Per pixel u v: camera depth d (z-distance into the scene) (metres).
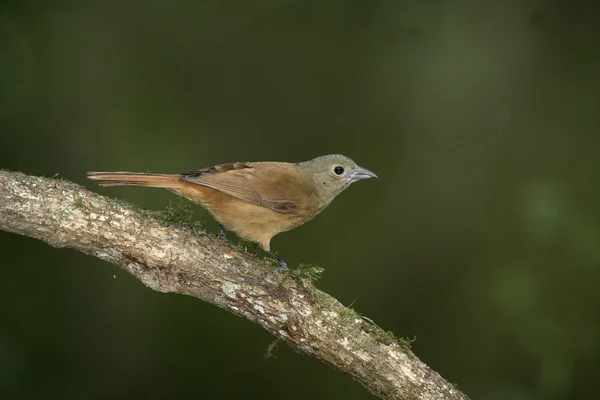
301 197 9.62
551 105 14.23
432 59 14.19
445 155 14.52
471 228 13.97
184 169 13.34
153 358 12.09
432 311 13.34
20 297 11.59
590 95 14.07
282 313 7.72
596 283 12.20
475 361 12.80
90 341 11.82
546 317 12.03
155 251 7.61
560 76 14.14
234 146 13.88
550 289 12.36
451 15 13.16
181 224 7.85
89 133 13.01
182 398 11.88
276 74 14.30
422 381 7.64
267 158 13.95
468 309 13.25
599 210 12.87
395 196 14.25
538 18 13.73
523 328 12.09
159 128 13.54
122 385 11.71
